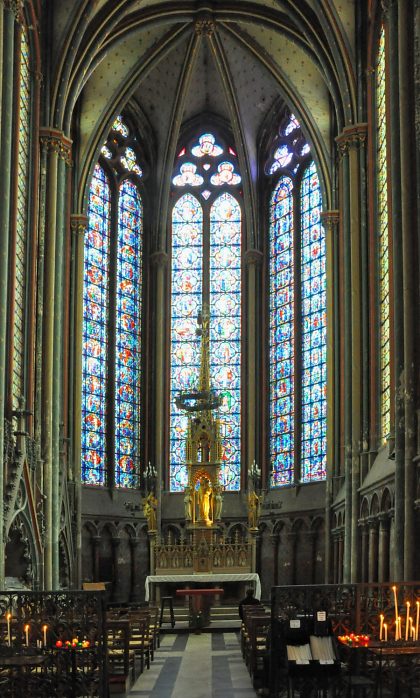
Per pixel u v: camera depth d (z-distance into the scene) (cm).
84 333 3659
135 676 1777
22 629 1490
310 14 3161
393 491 2366
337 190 3484
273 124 3981
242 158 3944
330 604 1518
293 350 3778
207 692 1630
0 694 1365
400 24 2214
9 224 2483
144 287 3959
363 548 2788
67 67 3011
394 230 2186
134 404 3844
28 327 2794
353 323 2967
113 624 1641
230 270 3997
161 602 2900
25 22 2806
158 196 3975
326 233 3494
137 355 3894
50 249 2947
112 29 3209
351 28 2972
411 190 2141
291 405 3753
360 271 2977
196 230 4044
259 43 3528
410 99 2180
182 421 3891
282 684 1470
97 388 3688
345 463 2977
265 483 3797
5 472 2339
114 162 3881
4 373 2208
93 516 3547
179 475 3850
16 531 2550
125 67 3534
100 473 3656
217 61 3719
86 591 1502
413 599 1530
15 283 2580
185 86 3784
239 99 3872
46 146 2980
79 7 2973
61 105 3012
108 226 3834
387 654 1352
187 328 3962
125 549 3662
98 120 3544
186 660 2097
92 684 1434
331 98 3491
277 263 3916
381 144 2814
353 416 2936
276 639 1460
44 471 2828
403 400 2089
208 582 3011
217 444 3152
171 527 3775
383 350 2770
